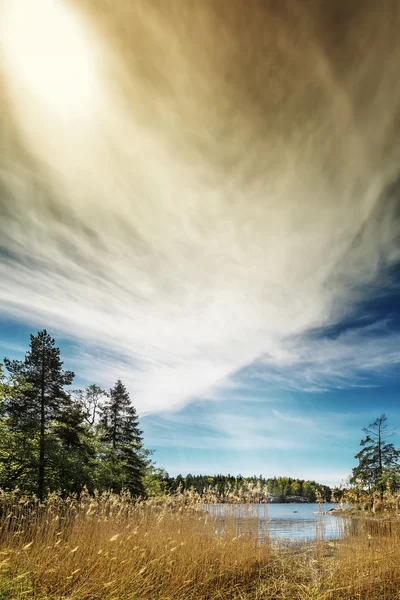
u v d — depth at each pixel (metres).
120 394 31.20
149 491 28.16
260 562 9.64
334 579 8.16
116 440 29.94
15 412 20.22
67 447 21.47
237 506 11.62
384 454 27.53
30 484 18.89
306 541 13.08
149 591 7.27
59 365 22.23
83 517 10.60
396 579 7.80
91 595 6.64
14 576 6.83
